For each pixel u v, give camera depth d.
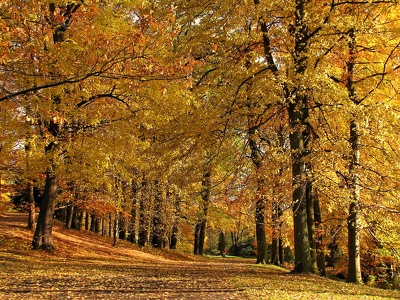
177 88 11.63
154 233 26.98
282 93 11.60
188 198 21.56
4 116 11.82
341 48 11.23
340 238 17.73
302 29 11.81
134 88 7.58
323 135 12.68
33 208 17.73
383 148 11.35
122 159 13.94
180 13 13.05
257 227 20.91
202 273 12.16
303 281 10.54
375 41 11.50
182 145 12.46
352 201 11.40
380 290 10.51
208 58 13.45
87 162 12.80
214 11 12.46
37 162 12.23
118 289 8.34
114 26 10.67
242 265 19.44
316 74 9.98
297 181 11.52
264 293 8.16
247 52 12.98
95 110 12.99
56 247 15.77
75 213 28.34
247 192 15.45
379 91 11.84
